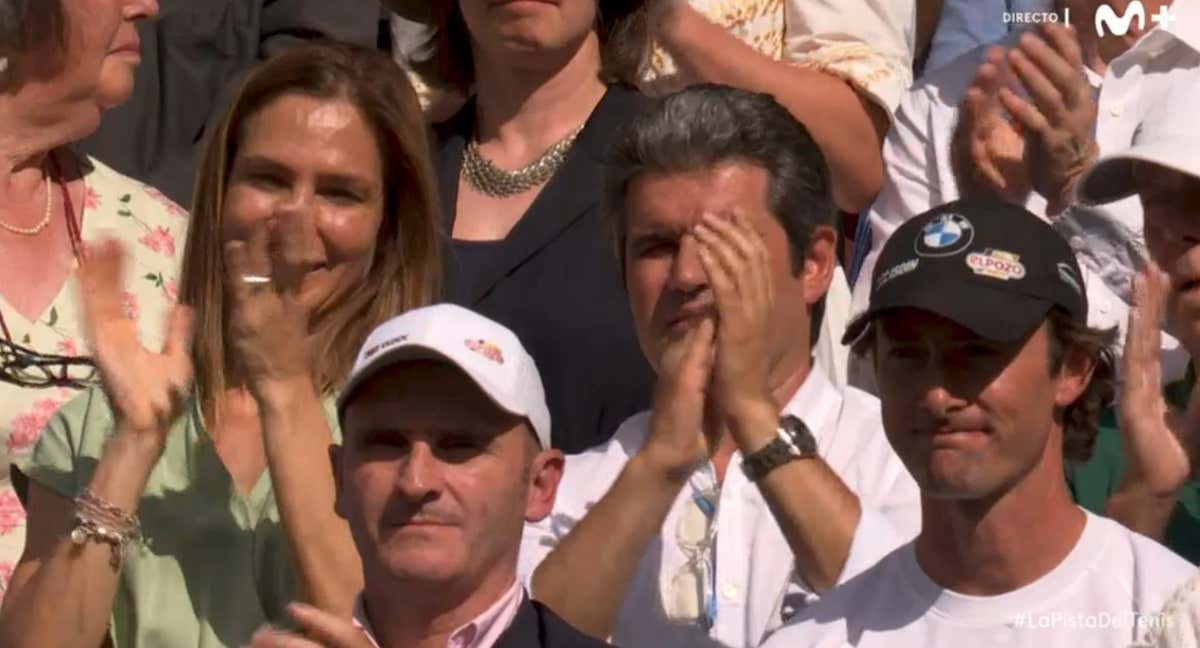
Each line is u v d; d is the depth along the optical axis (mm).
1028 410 15391
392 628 15250
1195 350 18109
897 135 22750
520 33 20891
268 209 18344
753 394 16875
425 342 15109
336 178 18422
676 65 21906
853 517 16859
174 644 17625
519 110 21250
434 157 21500
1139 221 20172
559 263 20469
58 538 17484
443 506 15078
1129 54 21203
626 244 18141
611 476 18547
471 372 15078
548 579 16656
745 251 16953
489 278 20484
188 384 17766
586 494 18469
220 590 17766
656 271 17875
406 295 18766
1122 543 15516
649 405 20016
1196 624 13656
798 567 17094
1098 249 20219
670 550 18047
